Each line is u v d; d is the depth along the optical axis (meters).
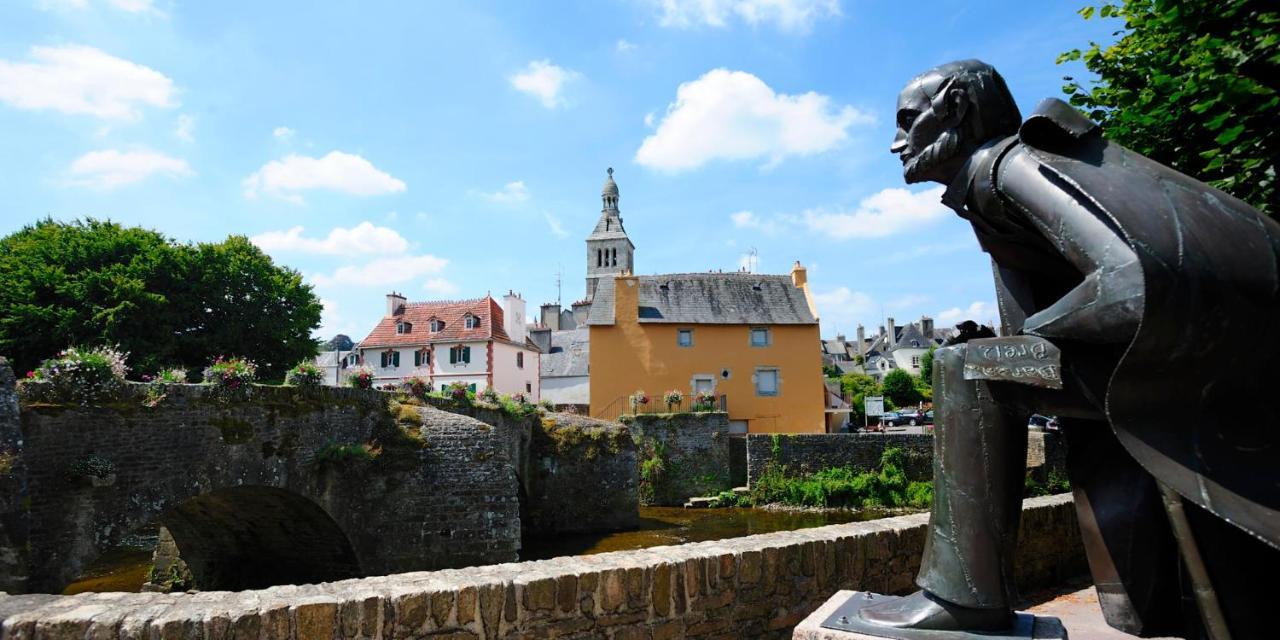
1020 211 2.49
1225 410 1.97
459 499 17.78
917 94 2.91
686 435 32.97
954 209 2.88
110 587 18.33
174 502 12.38
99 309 28.45
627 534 25.58
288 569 18.41
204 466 13.04
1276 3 4.38
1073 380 2.38
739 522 27.89
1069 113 2.39
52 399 10.73
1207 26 4.73
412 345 49.31
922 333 92.31
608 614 4.24
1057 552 7.01
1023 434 2.81
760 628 4.84
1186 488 1.96
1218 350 1.93
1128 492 2.92
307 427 15.64
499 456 18.50
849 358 104.31
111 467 11.29
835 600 3.46
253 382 14.59
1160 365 1.98
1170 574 2.84
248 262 34.56
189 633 3.30
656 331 36.81
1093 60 6.07
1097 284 2.15
